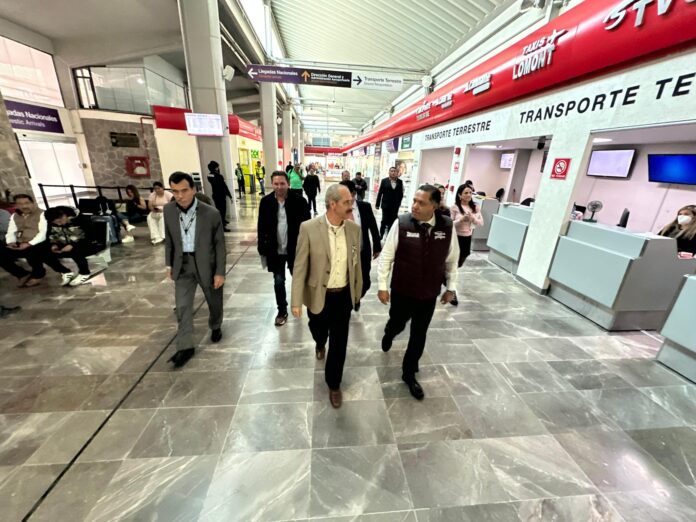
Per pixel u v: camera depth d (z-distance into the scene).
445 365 2.24
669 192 4.14
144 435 1.57
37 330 2.52
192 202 2.02
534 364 2.28
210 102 6.26
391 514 1.26
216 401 1.82
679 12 2.15
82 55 8.41
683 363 2.17
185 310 2.12
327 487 1.35
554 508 1.30
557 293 3.42
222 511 1.24
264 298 3.27
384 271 1.79
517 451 1.56
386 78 6.52
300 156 29.00
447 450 1.55
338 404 1.79
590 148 3.07
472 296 3.50
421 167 8.94
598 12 2.81
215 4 5.84
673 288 2.68
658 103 2.39
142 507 1.25
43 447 1.49
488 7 4.99
